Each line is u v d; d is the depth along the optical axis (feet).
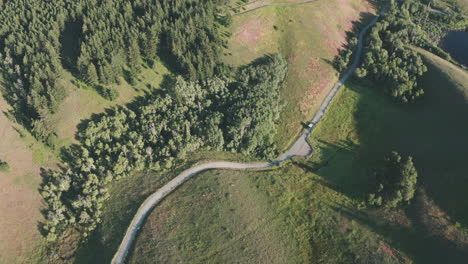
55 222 290.76
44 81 351.67
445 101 365.61
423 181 311.68
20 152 328.08
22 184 311.27
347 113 397.19
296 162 352.90
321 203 314.76
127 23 417.49
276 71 408.67
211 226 277.64
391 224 289.53
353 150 362.33
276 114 382.22
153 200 301.02
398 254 269.44
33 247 280.51
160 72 403.95
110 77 365.20
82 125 351.87
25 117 343.26
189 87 377.71
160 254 254.88
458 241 261.03
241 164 349.61
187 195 301.22
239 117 350.43
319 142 371.56
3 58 383.65
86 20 395.96
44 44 378.53
